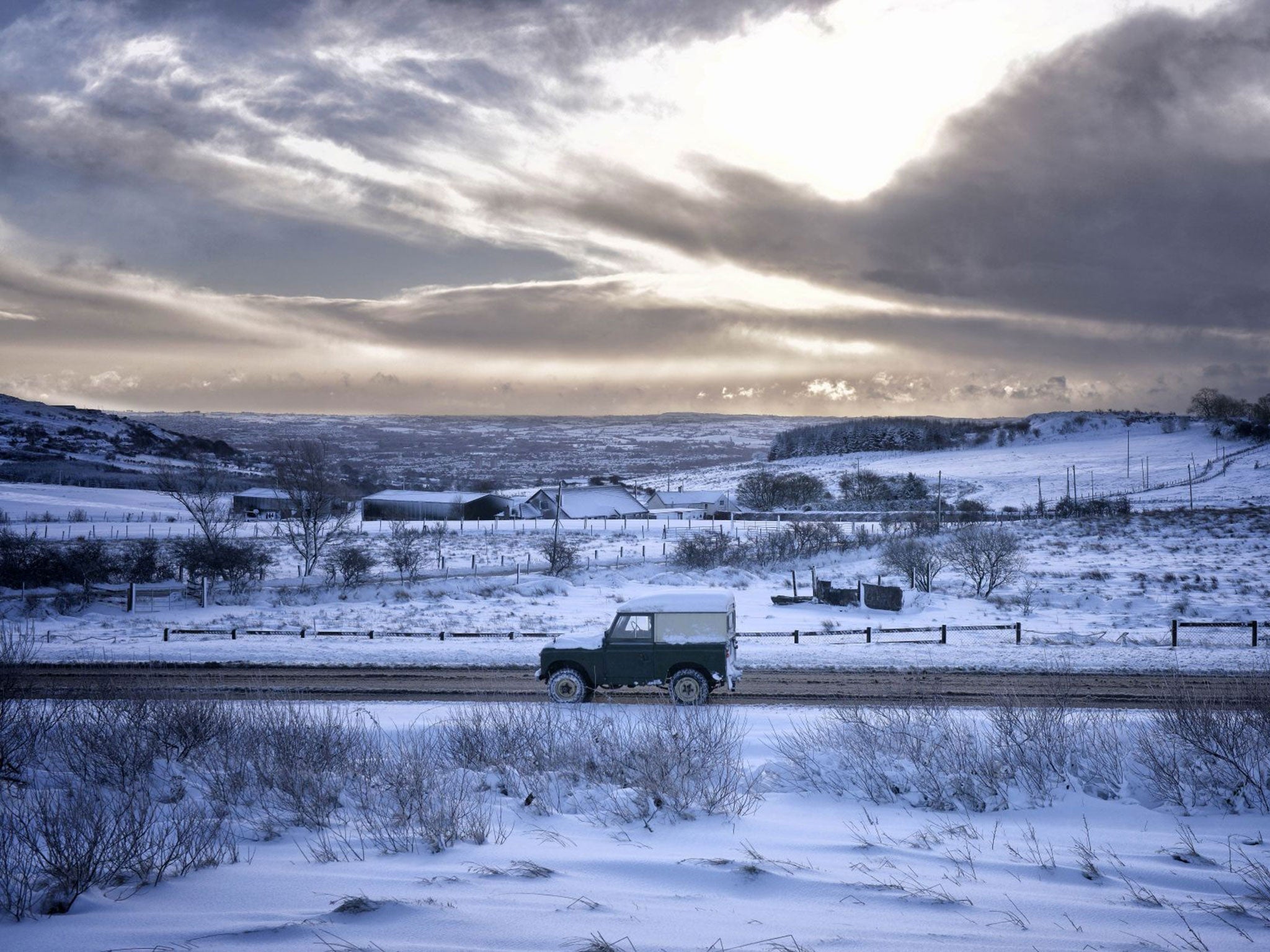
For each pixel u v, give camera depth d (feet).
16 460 548.72
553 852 23.50
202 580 120.37
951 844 24.58
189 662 70.79
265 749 34.22
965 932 17.11
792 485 415.44
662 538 242.58
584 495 387.55
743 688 58.59
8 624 95.96
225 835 25.38
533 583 130.72
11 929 17.43
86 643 81.00
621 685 53.11
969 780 30.09
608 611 107.45
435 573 155.43
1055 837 25.34
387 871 21.63
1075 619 100.99
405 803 27.99
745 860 22.29
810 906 18.81
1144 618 101.65
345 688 59.62
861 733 35.60
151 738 35.19
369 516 359.05
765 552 170.60
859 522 286.05
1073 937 16.92
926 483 466.70
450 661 71.20
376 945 16.11
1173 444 576.61
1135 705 51.03
